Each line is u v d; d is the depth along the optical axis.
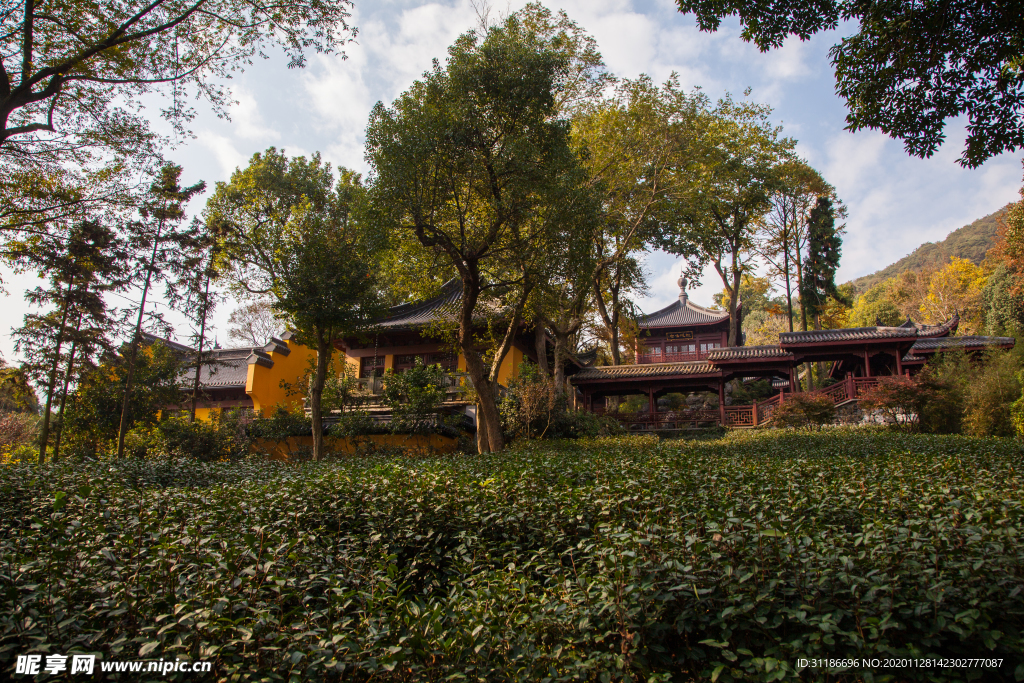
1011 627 3.36
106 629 3.21
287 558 4.39
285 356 22.53
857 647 3.24
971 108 8.80
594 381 24.70
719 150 21.16
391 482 6.84
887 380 17.92
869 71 8.92
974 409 15.99
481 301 16.39
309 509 6.36
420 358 20.81
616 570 3.61
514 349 21.22
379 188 11.81
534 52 12.55
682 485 6.41
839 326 40.12
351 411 17.86
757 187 26.72
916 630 3.42
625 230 19.72
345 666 3.02
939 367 19.33
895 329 21.41
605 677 3.28
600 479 7.11
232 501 6.54
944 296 41.62
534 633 3.62
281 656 3.10
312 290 15.20
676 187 18.33
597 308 26.27
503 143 12.34
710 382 24.17
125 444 16.80
